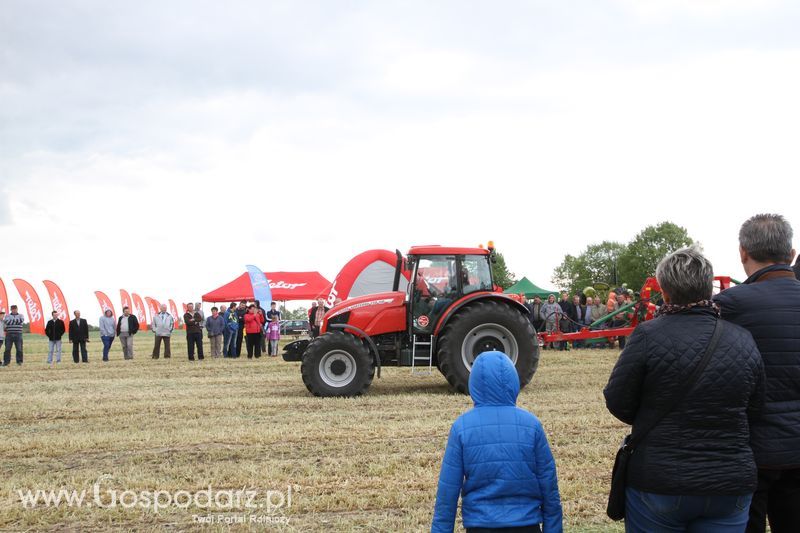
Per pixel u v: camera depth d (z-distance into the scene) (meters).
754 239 3.05
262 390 11.03
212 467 5.80
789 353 2.83
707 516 2.55
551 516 2.79
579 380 11.43
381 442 6.66
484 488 2.74
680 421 2.56
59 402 9.88
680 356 2.56
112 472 5.75
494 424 2.78
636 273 66.19
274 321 19.86
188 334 18.12
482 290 10.15
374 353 10.04
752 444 2.82
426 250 10.11
